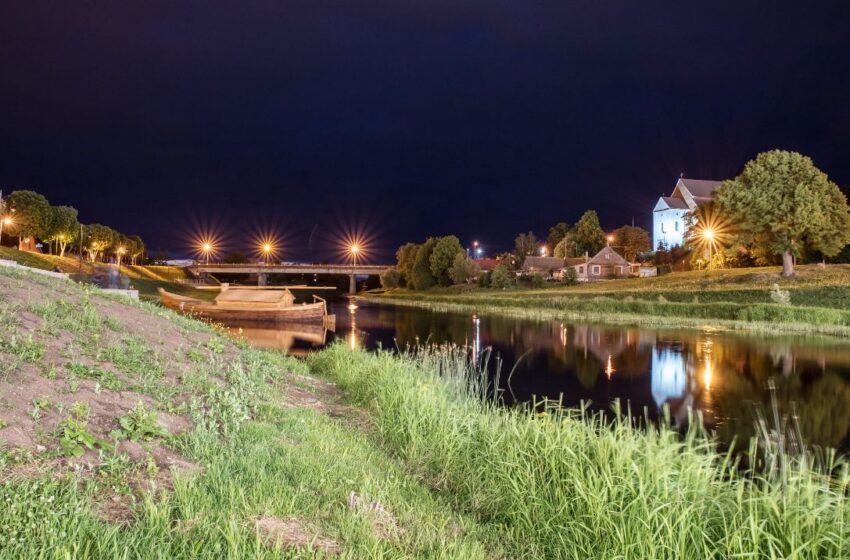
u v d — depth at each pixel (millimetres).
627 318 50312
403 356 19406
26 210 89438
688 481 6691
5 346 8109
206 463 6504
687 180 114312
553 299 64375
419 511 6391
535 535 6461
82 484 5383
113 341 10562
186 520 5059
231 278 178875
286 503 5723
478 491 7547
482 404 14453
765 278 63812
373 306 83438
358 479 6973
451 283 120250
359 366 15984
